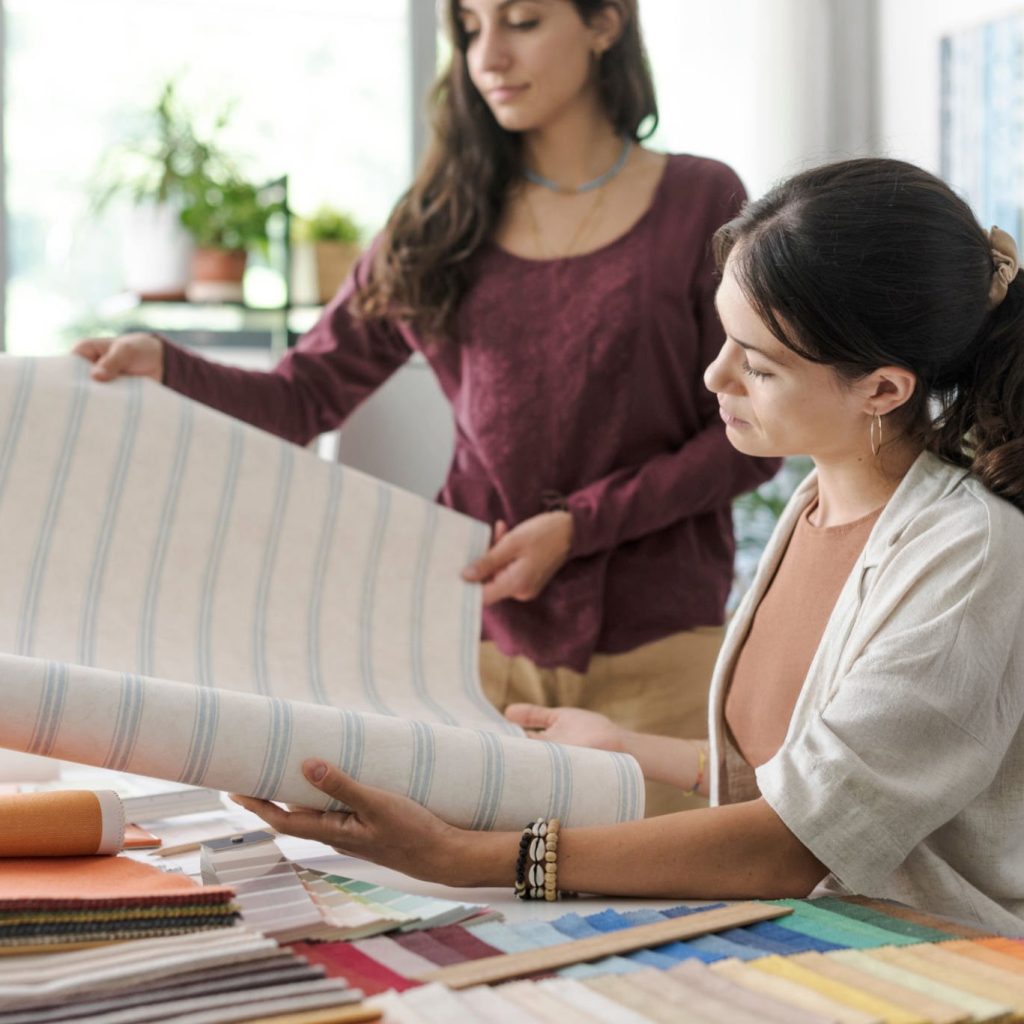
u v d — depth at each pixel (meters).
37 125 3.48
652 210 1.72
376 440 2.19
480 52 1.65
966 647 0.97
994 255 1.11
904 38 4.02
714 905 0.92
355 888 0.90
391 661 1.50
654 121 1.79
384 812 0.96
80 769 1.33
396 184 3.66
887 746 0.95
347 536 1.53
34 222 3.50
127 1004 0.66
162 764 0.96
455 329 1.78
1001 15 3.62
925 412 1.12
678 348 1.71
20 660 0.95
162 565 1.45
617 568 1.74
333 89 3.63
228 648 1.43
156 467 1.47
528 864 0.95
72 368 1.49
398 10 3.64
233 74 3.58
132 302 3.38
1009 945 0.83
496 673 1.75
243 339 3.52
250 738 0.96
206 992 0.68
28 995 0.65
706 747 1.34
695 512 1.72
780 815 0.94
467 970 0.76
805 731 0.98
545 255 1.74
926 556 1.02
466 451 1.83
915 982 0.74
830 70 4.08
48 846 0.84
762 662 1.23
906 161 1.08
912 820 0.95
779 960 0.77
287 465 1.53
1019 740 1.03
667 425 1.74
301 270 3.49
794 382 1.07
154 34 3.54
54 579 1.40
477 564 1.59
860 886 0.95
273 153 3.61
